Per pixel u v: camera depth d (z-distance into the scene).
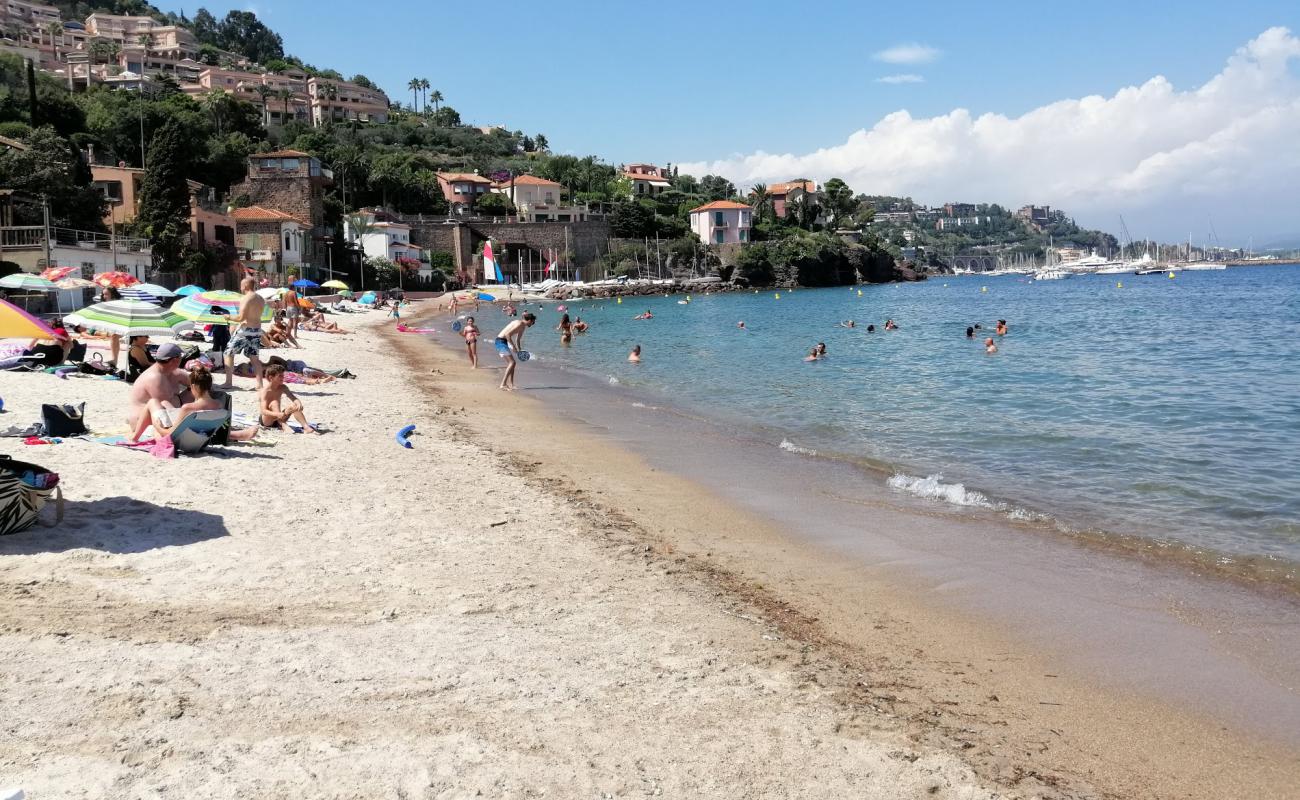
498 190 152.75
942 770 5.75
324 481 12.48
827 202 184.62
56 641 6.57
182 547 9.06
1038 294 116.19
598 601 8.59
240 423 16.22
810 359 36.44
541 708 6.20
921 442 18.11
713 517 12.30
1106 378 28.58
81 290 39.81
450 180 145.25
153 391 13.37
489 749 5.57
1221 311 67.75
